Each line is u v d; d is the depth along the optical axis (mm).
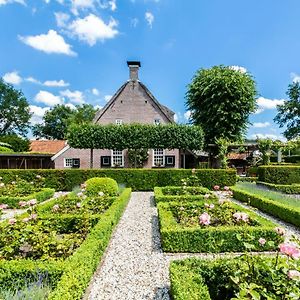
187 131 20141
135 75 25562
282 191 15125
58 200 8750
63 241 4926
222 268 3379
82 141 19656
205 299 2844
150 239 6516
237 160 32938
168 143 20000
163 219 6477
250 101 24953
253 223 6328
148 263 5105
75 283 3158
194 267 3547
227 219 6496
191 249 5660
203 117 25656
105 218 6445
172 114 29141
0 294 3193
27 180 15648
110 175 15883
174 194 11688
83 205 7980
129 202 11688
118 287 4160
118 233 6973
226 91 24297
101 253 5113
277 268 2898
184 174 15922
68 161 25109
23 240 4457
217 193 14203
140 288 4133
